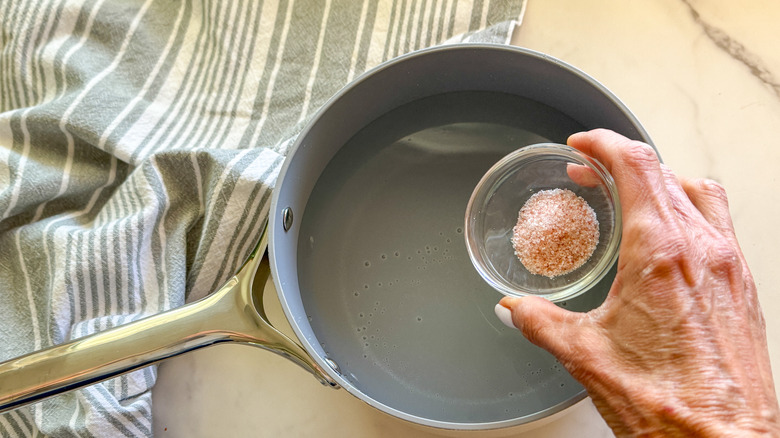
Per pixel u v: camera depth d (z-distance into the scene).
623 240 0.44
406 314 0.59
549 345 0.46
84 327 0.64
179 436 0.66
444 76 0.60
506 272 0.55
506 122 0.62
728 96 0.67
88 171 0.70
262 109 0.70
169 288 0.65
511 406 0.56
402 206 0.62
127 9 0.72
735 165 0.66
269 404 0.66
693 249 0.43
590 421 0.62
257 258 0.54
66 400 0.63
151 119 0.70
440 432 0.56
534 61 0.55
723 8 0.68
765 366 0.43
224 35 0.71
